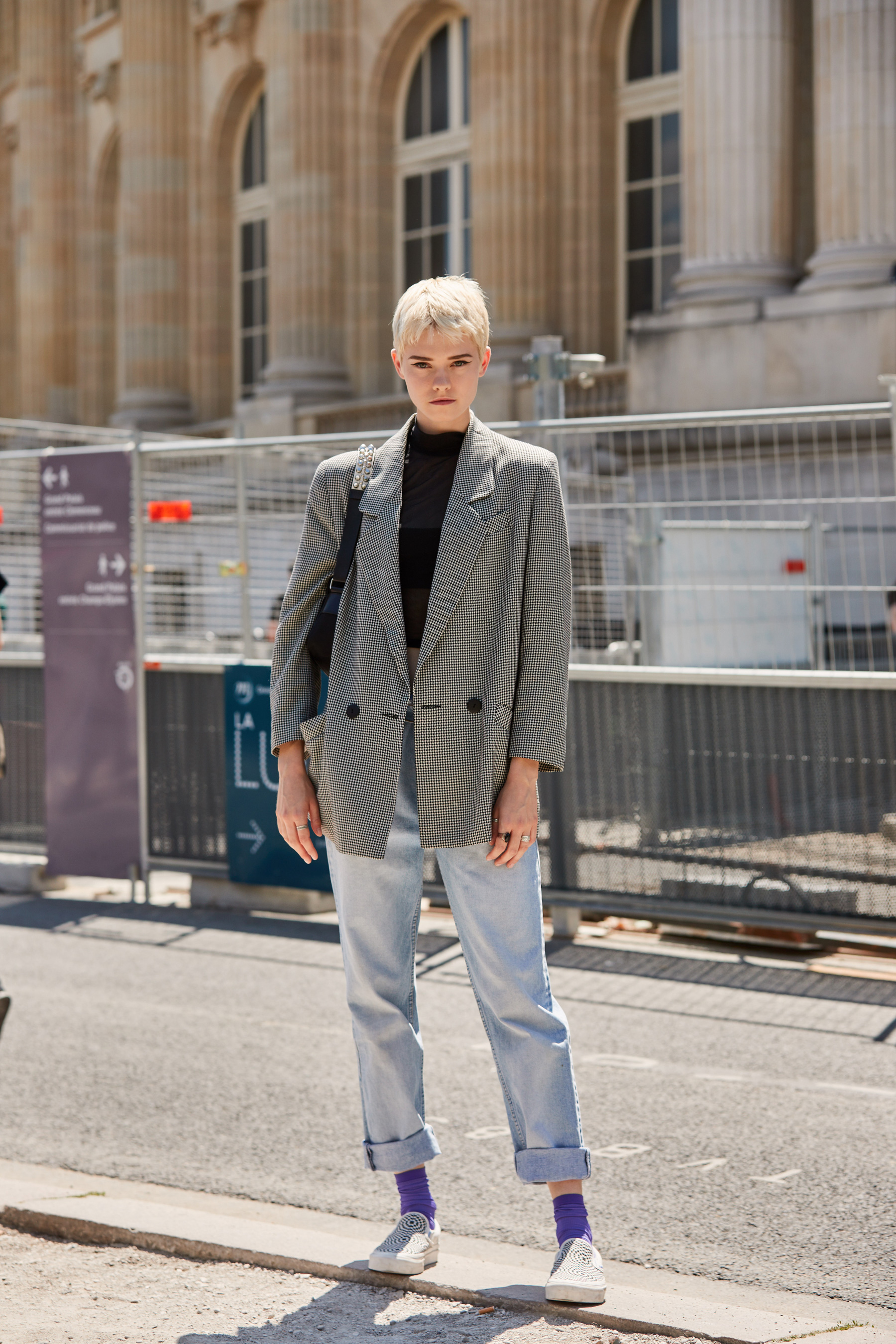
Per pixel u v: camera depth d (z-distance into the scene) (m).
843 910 6.65
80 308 31.22
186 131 27.36
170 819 8.51
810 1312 3.25
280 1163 4.36
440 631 3.21
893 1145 4.43
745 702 6.86
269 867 8.06
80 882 9.48
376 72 23.30
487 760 3.21
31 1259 3.62
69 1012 6.17
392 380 23.59
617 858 7.24
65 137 31.05
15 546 10.22
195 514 9.47
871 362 15.69
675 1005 6.21
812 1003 6.22
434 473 3.33
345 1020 6.01
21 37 31.30
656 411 17.25
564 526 3.33
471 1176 4.23
